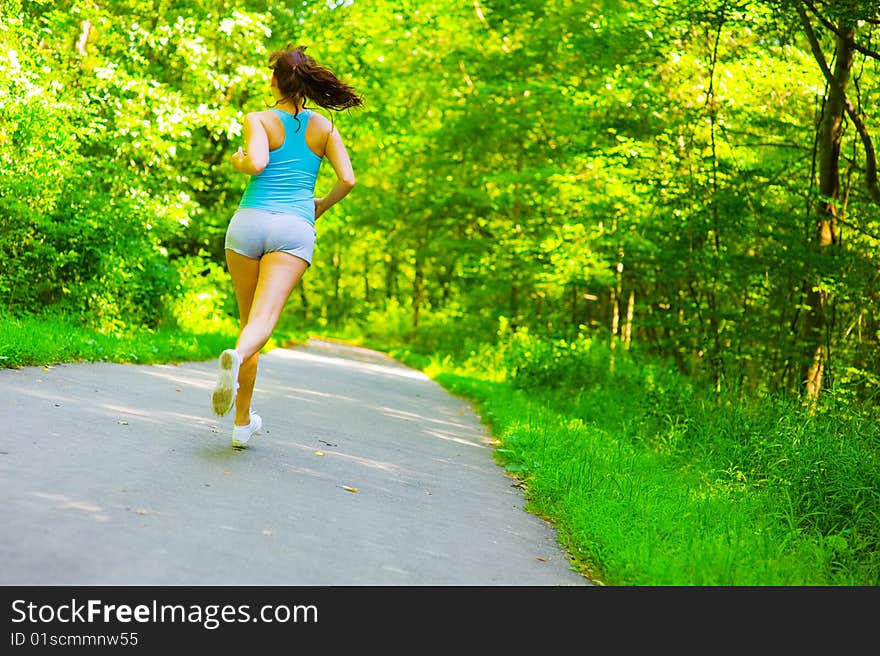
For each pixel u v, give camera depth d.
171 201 15.09
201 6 16.94
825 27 13.07
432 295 41.69
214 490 4.68
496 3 21.39
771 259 13.40
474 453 8.24
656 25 14.44
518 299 26.48
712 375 14.75
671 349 18.08
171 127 14.52
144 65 15.44
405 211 30.19
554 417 11.11
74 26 14.61
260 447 6.20
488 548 4.72
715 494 6.90
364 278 51.06
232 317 21.44
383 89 22.09
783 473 7.38
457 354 26.31
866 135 13.15
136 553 3.50
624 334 21.59
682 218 13.87
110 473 4.62
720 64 14.34
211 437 6.21
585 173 18.78
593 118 17.34
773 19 12.53
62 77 13.76
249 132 5.32
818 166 14.81
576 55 18.95
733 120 14.96
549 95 19.81
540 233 22.98
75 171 12.54
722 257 13.48
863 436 8.22
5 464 4.45
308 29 19.97
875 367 14.02
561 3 20.61
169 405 7.37
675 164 15.05
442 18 23.44
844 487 6.73
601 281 19.59
